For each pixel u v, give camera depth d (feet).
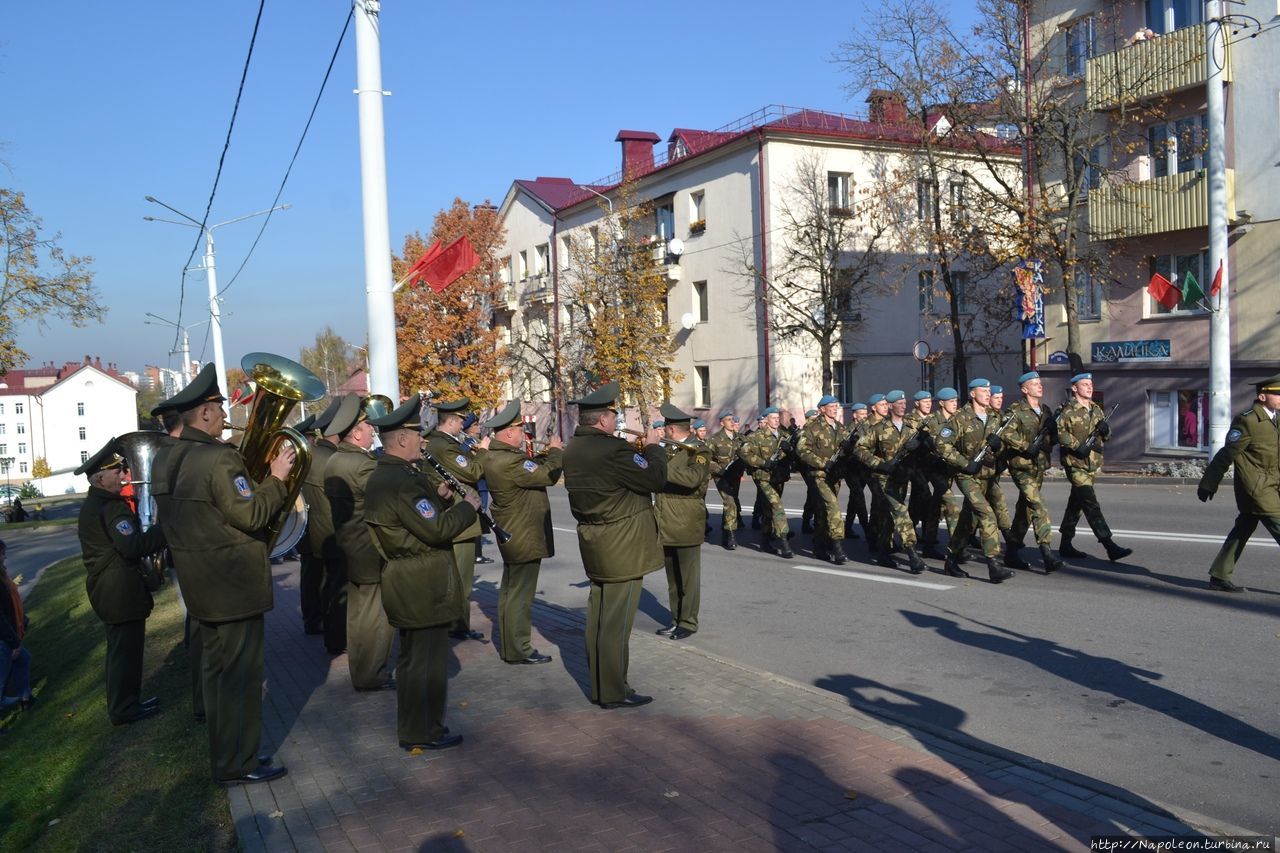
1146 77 69.72
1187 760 16.38
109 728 22.20
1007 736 17.97
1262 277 66.39
